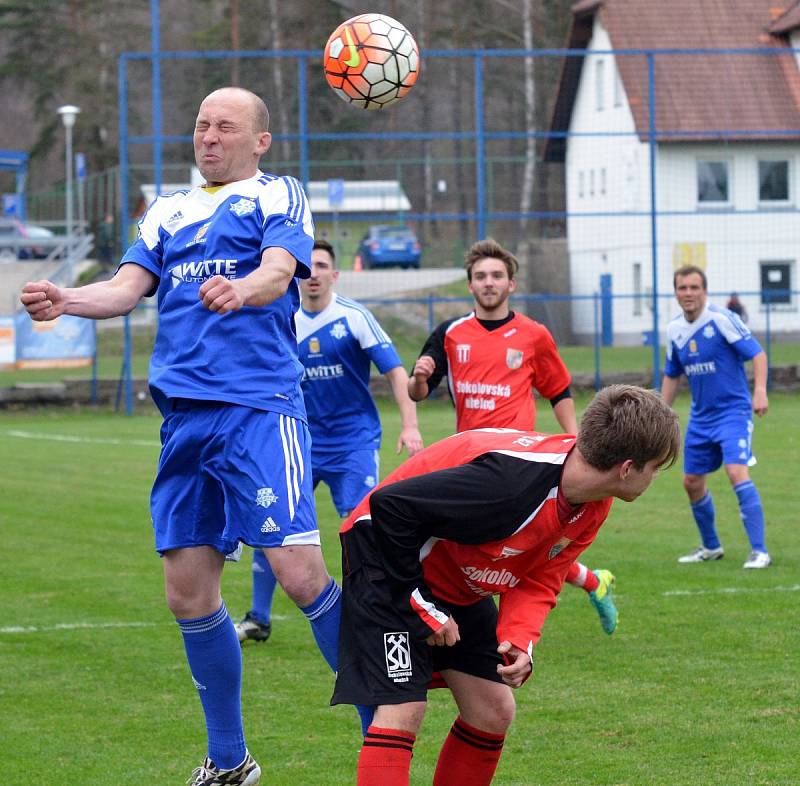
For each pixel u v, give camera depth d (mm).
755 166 68688
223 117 9117
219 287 7906
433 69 88562
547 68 88188
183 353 8961
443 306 56312
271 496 8758
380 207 69688
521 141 86750
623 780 9680
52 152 111688
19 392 48438
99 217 80125
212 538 9078
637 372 50750
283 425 8914
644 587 17078
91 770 10109
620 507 24812
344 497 15586
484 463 7488
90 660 13562
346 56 12508
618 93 70625
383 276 57000
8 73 104312
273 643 14422
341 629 8008
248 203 9039
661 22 72812
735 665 12961
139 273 9195
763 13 72562
